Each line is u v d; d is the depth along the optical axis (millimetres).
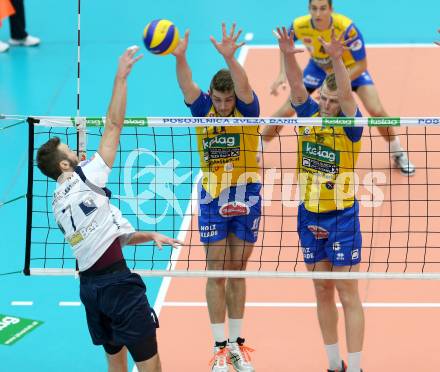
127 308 19172
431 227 29375
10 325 25375
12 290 27062
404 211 30328
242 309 22188
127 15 47125
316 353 23719
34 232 29922
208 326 25000
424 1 47969
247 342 24234
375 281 26969
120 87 18750
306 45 31656
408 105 37438
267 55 42156
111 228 19141
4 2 40156
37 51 43719
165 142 34688
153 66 41688
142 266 27562
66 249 28953
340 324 24750
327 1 30062
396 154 32531
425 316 25203
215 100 20938
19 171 33531
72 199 18859
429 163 33344
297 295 26438
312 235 21312
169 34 20469
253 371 22250
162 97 38594
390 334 24453
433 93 38469
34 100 38750
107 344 20328
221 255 21812
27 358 23891
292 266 27516
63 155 19203
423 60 41531
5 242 29375
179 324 25109
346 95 20062
